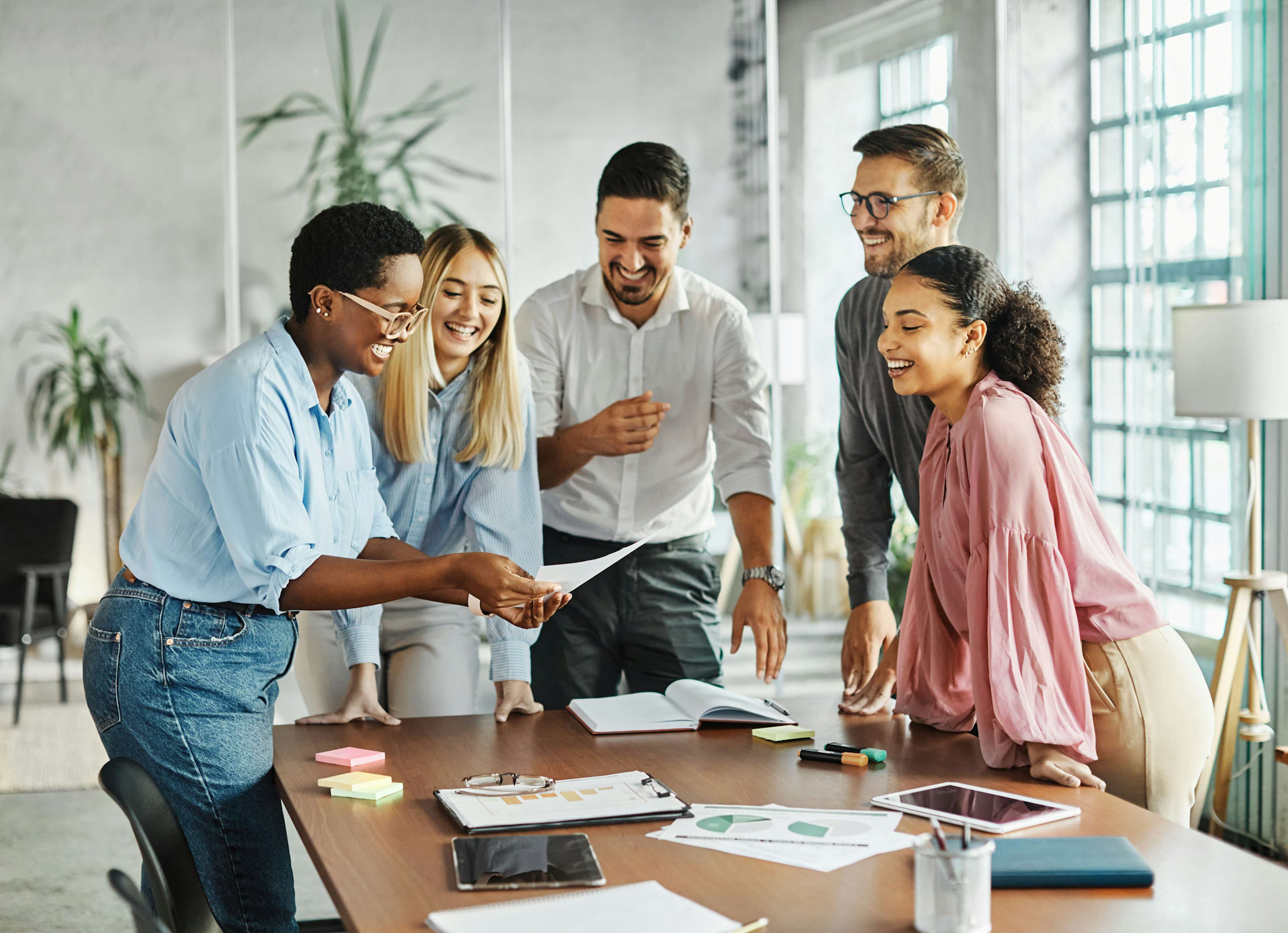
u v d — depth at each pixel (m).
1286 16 3.66
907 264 2.12
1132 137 4.05
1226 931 1.28
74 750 4.78
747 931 1.27
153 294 5.28
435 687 2.87
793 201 4.39
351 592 1.83
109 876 1.24
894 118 4.29
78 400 5.25
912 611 2.28
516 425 2.73
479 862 1.47
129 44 5.14
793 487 4.36
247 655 1.92
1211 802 3.71
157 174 5.22
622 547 3.27
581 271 3.30
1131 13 4.03
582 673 3.30
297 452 1.88
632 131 4.50
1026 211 4.15
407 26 4.56
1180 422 3.94
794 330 4.38
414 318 1.93
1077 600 1.97
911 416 3.04
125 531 1.97
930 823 1.63
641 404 3.01
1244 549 3.80
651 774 1.92
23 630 4.95
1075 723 1.91
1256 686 3.52
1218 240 3.82
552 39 4.50
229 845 1.91
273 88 4.55
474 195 4.58
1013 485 1.95
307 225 1.89
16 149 5.11
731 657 4.34
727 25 4.47
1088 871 1.40
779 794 1.80
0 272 5.15
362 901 1.38
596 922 1.29
